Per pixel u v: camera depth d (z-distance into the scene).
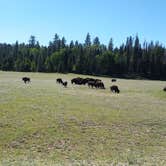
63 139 31.88
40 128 34.16
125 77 162.88
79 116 39.31
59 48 199.25
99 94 60.25
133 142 32.34
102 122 37.78
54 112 40.38
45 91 57.81
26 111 39.88
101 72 165.75
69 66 165.00
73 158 27.05
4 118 36.38
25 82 78.50
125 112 43.44
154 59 170.75
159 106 50.59
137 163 25.42
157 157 27.88
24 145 29.95
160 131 36.47
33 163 24.16
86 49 187.38
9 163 23.86
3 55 192.00
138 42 178.62
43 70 168.75
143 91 71.69
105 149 29.94
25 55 187.75
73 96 53.66
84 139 32.25
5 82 74.12
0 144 29.84
